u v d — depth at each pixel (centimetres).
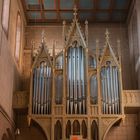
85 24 2669
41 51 2434
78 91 2319
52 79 2350
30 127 2455
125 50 2805
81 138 2181
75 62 2398
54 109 2278
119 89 2333
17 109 2366
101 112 2272
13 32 2364
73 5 2675
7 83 2141
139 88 2445
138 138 2442
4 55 2044
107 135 2448
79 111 2267
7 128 2147
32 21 2881
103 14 2805
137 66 2497
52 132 2223
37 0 2617
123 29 2870
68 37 2461
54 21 2884
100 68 2383
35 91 2333
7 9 2181
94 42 2834
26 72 2717
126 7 2705
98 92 2311
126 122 2483
